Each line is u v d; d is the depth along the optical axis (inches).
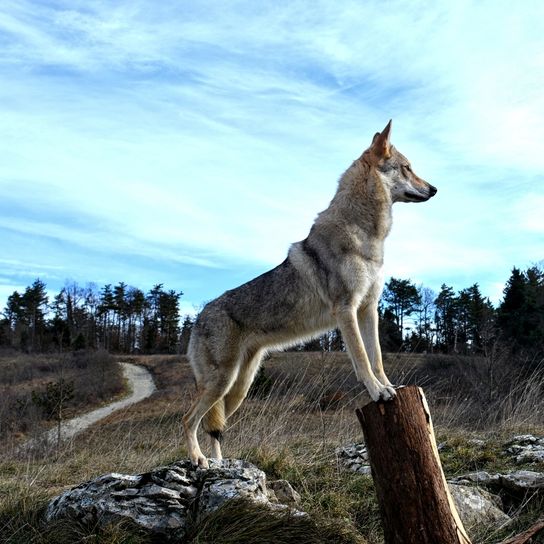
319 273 241.6
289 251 256.7
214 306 263.6
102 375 1738.4
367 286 237.1
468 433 333.7
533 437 303.0
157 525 194.9
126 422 694.5
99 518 197.3
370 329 244.4
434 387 631.8
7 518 212.8
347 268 233.9
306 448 305.0
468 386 633.6
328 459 281.7
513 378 578.6
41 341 2839.6
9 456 420.5
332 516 214.1
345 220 241.1
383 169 250.4
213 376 254.4
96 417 984.9
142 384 1720.0
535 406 381.7
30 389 1283.2
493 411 399.9
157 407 976.3
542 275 1232.8
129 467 301.0
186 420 246.8
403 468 156.3
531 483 230.8
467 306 1633.9
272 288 253.0
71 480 282.7
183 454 308.0
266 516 196.2
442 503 154.0
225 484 207.8
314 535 193.5
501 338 1045.2
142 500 201.3
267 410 393.7
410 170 258.4
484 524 211.3
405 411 159.3
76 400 1310.3
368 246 239.8
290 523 195.9
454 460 275.9
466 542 153.5
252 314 254.8
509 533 206.1
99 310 3380.9
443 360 786.8
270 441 311.0
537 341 1028.5
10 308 3179.1
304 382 506.6
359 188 244.8
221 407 259.6
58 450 400.8
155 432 431.5
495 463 269.0
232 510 196.4
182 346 2518.5
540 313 1121.4
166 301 3309.5
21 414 782.5
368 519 217.3
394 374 662.5
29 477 283.0
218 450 254.7
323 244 243.3
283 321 251.1
